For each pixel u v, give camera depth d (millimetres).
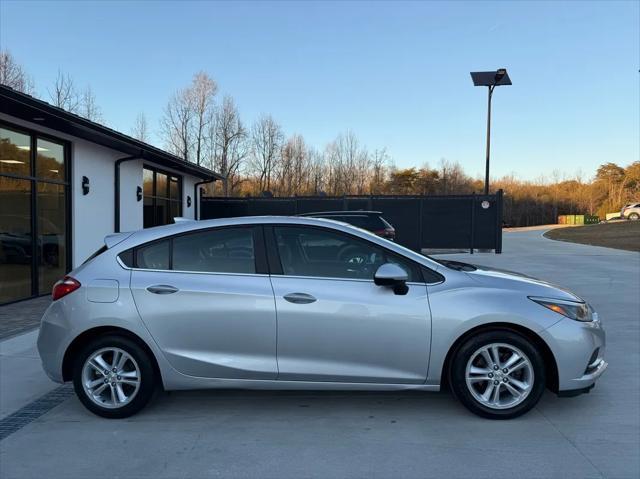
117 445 3781
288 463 3482
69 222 10945
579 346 4012
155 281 4195
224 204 21391
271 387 4148
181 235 4352
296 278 4176
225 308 4109
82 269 4332
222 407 4512
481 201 20359
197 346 4141
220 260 4277
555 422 4098
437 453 3598
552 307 4070
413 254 4273
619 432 3912
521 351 4039
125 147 12016
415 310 4043
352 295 4086
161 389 4543
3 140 8875
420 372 4074
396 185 56688
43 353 4285
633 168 90438
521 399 4070
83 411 4441
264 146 44000
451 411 4355
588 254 19797
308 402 4613
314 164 48125
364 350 4066
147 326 4133
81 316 4168
